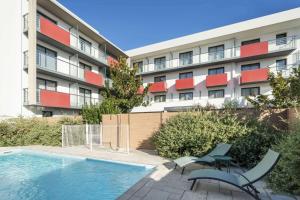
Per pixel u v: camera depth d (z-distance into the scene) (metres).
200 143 8.05
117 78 20.38
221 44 24.12
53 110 18.78
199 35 24.70
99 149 12.06
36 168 8.82
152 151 11.23
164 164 7.91
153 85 26.56
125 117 12.76
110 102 16.66
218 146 7.57
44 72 17.75
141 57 29.25
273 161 4.46
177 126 8.98
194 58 25.50
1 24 17.41
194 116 9.22
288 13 20.05
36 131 14.37
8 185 6.75
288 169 4.54
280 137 7.17
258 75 20.50
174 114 10.39
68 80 20.69
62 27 20.00
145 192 5.02
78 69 21.12
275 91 11.77
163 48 26.61
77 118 15.83
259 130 7.73
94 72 23.59
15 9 17.14
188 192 5.02
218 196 4.79
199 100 24.34
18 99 16.38
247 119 8.52
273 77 13.46
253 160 7.29
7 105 16.70
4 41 17.20
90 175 7.63
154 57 28.69
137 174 7.56
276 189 5.00
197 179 5.41
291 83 9.48
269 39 21.86
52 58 18.42
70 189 6.31
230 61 23.00
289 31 20.92
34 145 14.10
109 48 27.33
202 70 24.91
